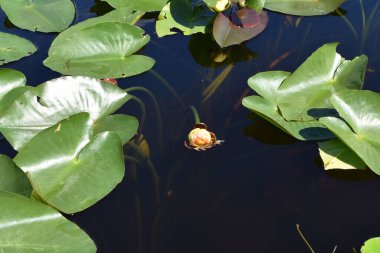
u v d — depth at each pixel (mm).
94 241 1170
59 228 1125
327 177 1236
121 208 1209
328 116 1283
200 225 1188
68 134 1229
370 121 1249
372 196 1208
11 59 1410
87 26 1458
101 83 1317
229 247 1161
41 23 1490
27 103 1273
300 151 1275
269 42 1476
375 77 1388
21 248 1102
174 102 1363
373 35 1480
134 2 1521
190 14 1498
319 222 1184
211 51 1464
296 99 1304
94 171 1204
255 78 1325
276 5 1524
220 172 1251
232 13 1454
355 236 1167
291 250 1156
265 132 1308
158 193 1228
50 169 1200
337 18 1522
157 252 1161
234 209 1204
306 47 1459
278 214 1195
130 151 1280
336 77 1334
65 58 1388
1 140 1290
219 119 1331
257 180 1238
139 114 1338
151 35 1495
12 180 1167
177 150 1283
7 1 1505
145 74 1416
